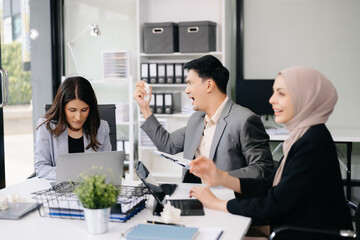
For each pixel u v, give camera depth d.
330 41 4.57
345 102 4.59
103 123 2.81
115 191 1.64
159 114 4.48
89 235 1.60
